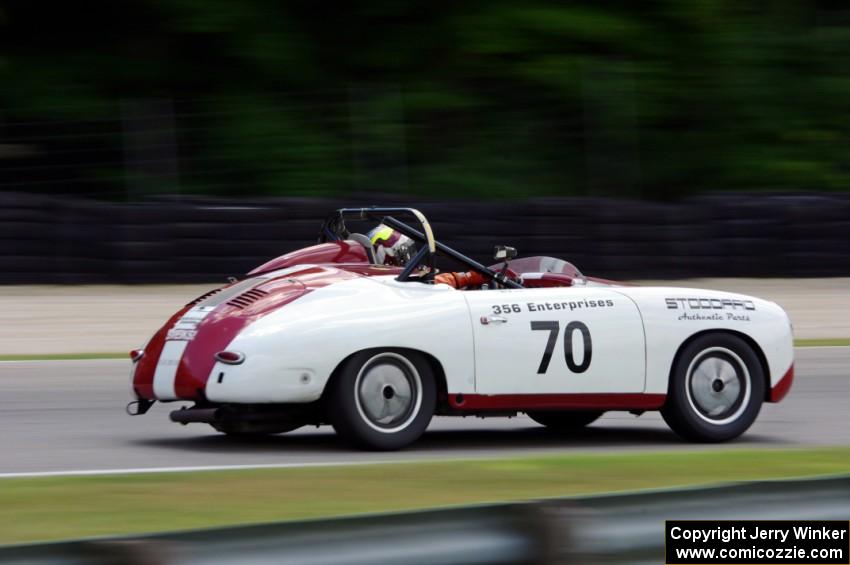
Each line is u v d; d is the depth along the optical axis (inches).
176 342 911.0
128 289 1891.0
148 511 669.9
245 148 2217.0
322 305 895.1
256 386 859.4
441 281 1003.9
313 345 869.8
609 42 2488.9
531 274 1039.0
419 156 2343.8
